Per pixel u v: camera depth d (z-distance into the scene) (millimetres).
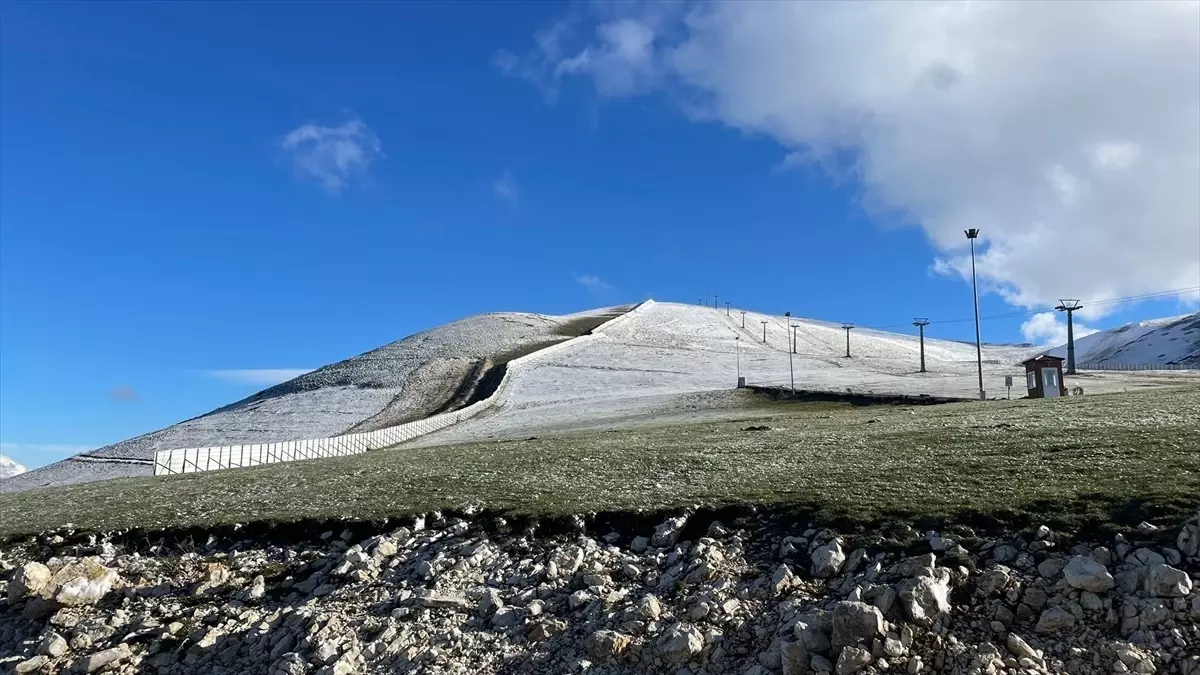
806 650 12266
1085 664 11250
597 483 22984
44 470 82688
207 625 16562
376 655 14672
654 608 14383
